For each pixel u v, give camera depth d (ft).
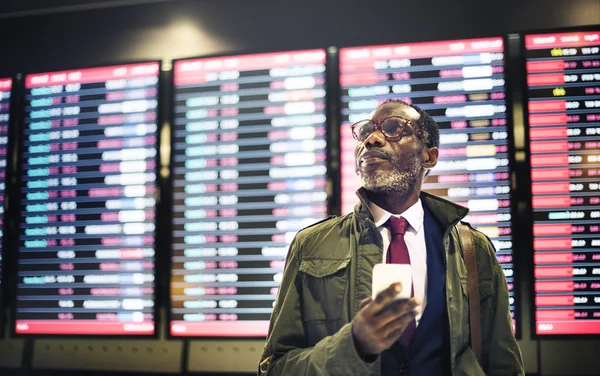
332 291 4.07
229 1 8.77
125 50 8.94
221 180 7.99
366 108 7.73
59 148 8.50
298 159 7.86
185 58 8.23
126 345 8.24
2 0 8.89
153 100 8.34
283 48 8.07
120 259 8.13
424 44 7.69
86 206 8.32
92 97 8.52
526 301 7.29
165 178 8.18
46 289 8.24
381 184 4.21
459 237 4.43
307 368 3.62
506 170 7.36
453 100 7.54
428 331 3.95
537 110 7.40
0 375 8.52
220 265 7.84
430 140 4.57
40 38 9.19
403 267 3.39
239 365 7.93
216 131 8.08
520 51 7.52
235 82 8.11
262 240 7.80
